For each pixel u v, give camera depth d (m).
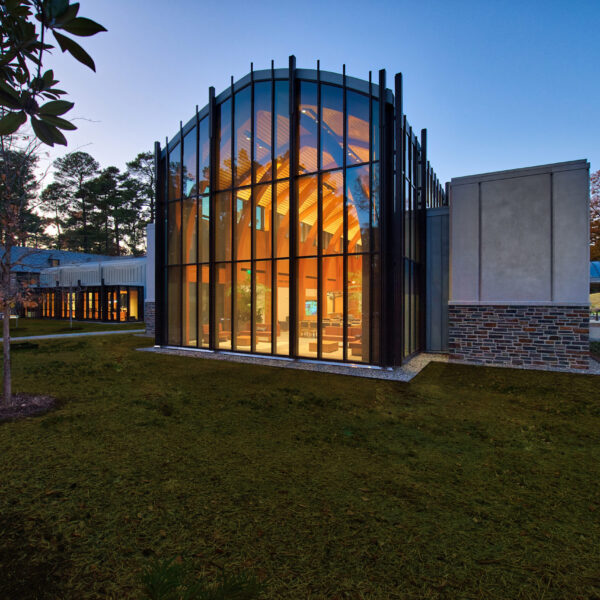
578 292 9.23
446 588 2.22
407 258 10.91
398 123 9.65
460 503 3.21
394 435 4.90
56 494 3.33
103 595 2.14
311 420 5.53
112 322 29.72
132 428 5.14
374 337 9.97
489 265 10.22
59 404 6.32
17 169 6.05
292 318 11.18
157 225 14.51
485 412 5.92
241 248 12.49
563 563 2.46
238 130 12.55
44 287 33.91
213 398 6.78
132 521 2.91
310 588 2.20
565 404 6.35
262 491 3.40
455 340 10.64
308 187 11.09
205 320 13.27
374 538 2.70
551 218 9.59
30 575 2.30
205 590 1.74
